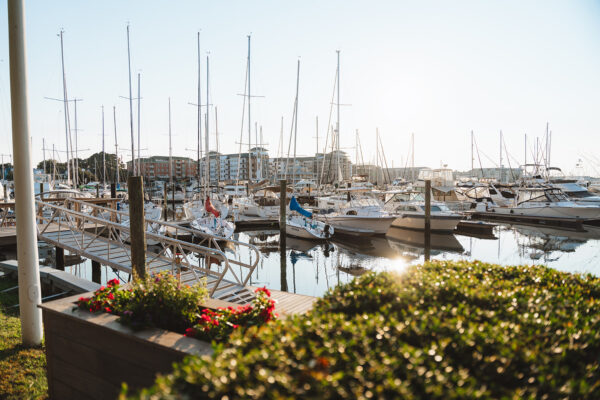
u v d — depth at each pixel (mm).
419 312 3205
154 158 122000
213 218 21578
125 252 10281
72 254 15047
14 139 4949
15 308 7117
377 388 1933
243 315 4281
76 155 36594
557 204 28500
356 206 24953
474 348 2631
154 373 3533
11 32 4797
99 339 3895
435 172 38781
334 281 14398
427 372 2152
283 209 19922
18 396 4199
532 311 3520
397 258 18578
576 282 4816
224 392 1944
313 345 2469
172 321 4277
